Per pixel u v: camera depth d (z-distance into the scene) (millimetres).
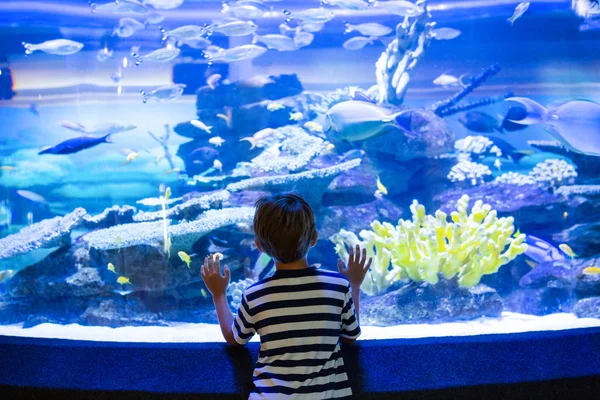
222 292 2279
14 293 4832
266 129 6973
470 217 4453
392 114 5543
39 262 4875
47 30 7801
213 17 8578
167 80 8609
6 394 2070
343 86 8500
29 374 2141
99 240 4852
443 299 4059
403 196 6559
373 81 8500
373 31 6984
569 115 6012
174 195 7836
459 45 8445
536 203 5949
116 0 7066
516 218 5984
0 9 7500
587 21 7242
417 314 3984
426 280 4133
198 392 2012
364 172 6273
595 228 5434
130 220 5324
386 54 7059
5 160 7727
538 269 5098
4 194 7695
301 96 7715
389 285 4320
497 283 5168
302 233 1930
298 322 1829
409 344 2318
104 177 7984
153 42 8570
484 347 2291
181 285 4867
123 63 8422
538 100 7961
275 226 1908
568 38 7543
